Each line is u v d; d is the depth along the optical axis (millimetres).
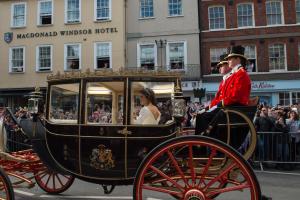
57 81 5188
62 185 6824
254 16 25000
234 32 25031
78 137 4910
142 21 25625
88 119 4914
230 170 4305
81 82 4961
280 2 24891
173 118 4703
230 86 4832
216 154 4629
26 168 5875
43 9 27000
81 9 26203
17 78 26828
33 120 5328
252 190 4109
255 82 24391
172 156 4289
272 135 10430
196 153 4648
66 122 5082
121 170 4758
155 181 4516
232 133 4641
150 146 4711
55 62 26359
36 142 5262
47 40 26609
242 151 6762
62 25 26469
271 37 24688
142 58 25484
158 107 4832
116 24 25641
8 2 27453
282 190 7328
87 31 26016
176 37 25188
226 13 25203
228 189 4277
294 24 24562
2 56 27188
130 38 25672
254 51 24875
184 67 24781
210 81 24516
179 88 4543
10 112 6004
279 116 11250
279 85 24062
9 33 27156
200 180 4352
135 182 4285
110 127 4789
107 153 4781
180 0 25359
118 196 6672
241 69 4891
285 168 10445
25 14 27141
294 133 10422
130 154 4734
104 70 5059
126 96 4770
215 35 25141
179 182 5074
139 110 4797
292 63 24359
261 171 9961
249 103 4898
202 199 4258
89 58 25859
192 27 25031
